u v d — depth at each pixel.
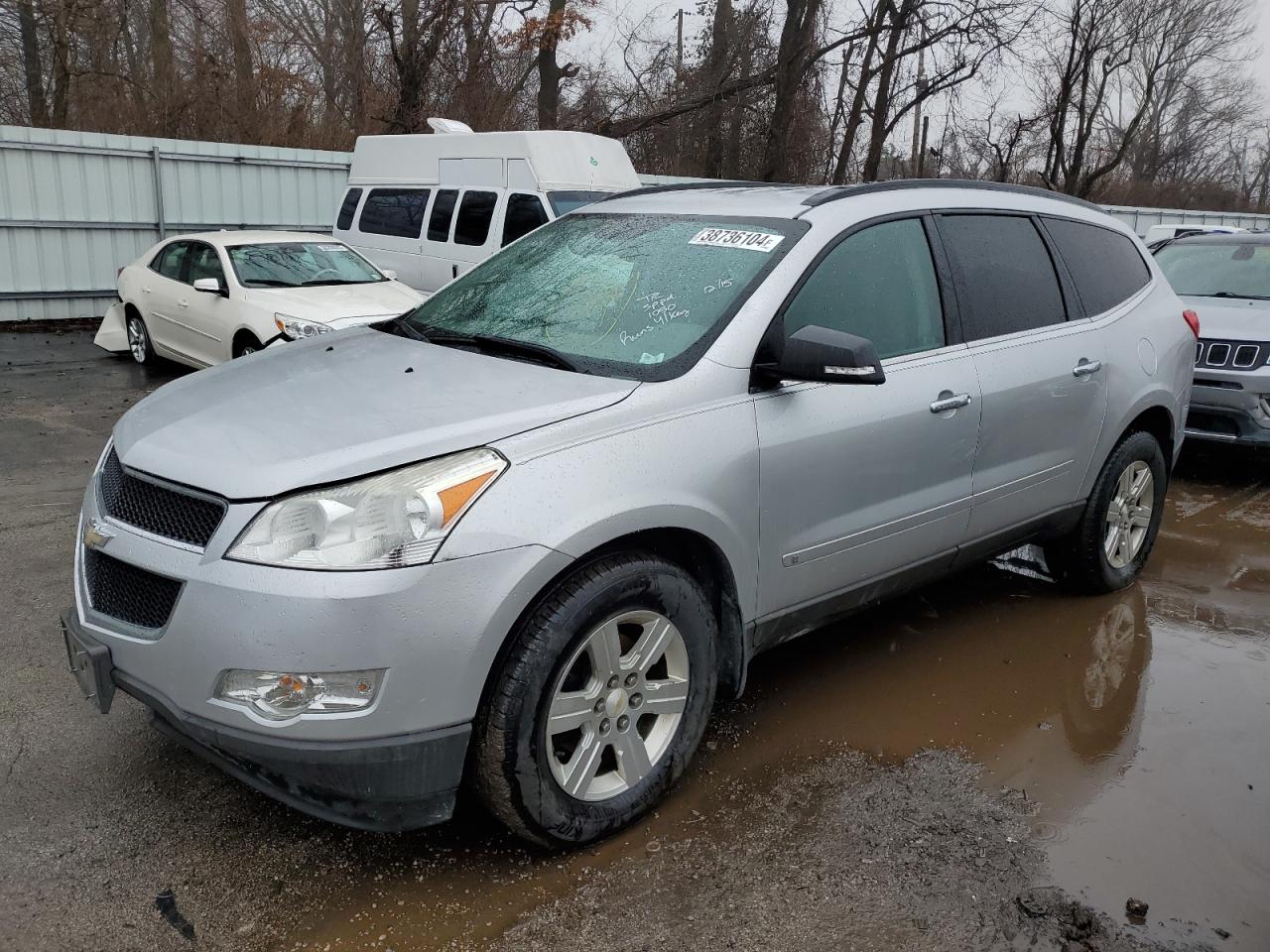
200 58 19.95
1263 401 6.86
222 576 2.41
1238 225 28.69
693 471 2.88
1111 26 21.62
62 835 2.83
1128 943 2.54
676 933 2.53
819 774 3.29
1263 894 2.75
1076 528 4.70
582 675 2.79
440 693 2.44
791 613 3.37
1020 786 3.25
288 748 2.39
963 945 2.52
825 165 22.25
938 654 4.27
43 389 9.42
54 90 19.95
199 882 2.67
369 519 2.42
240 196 15.25
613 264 3.63
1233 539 6.02
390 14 18.73
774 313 3.21
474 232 10.80
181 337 9.75
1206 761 3.46
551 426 2.70
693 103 21.30
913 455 3.58
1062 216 4.55
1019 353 4.03
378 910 2.58
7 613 4.25
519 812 2.63
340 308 8.52
